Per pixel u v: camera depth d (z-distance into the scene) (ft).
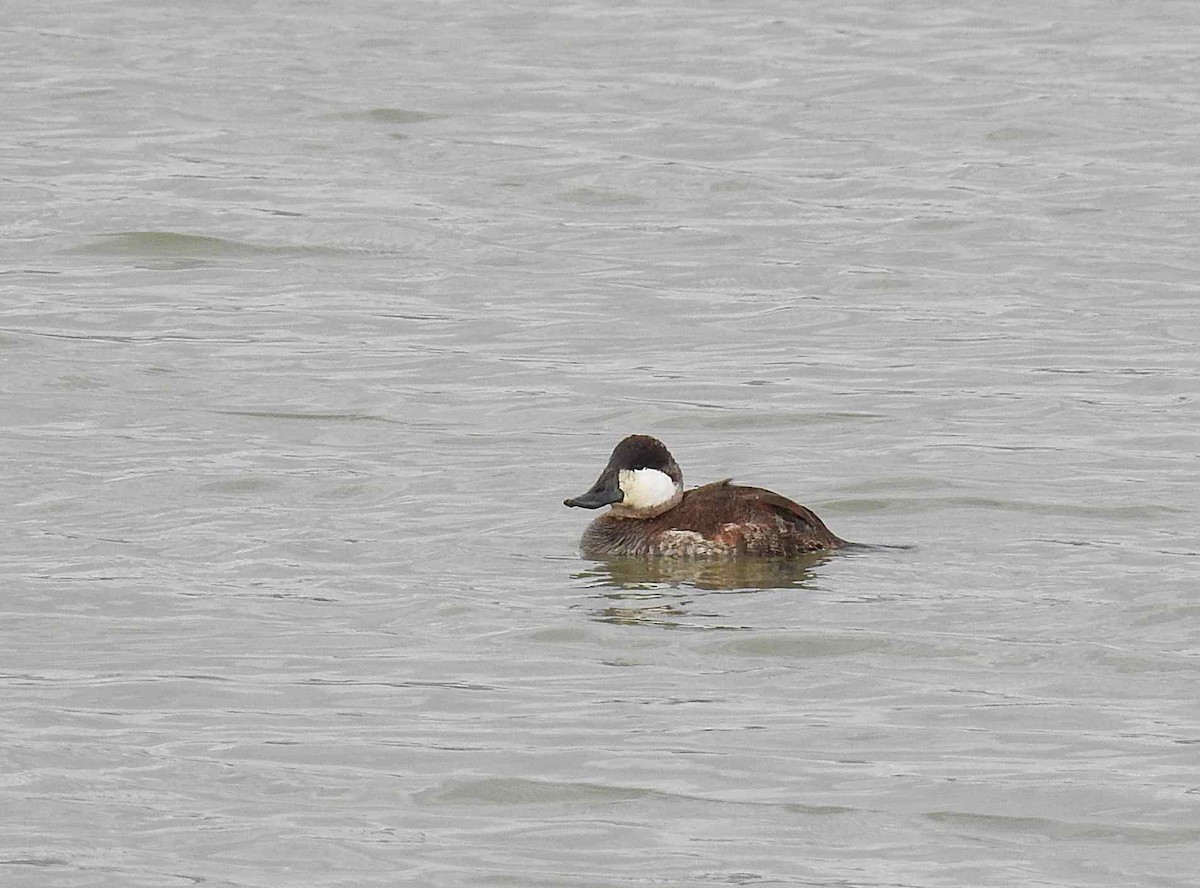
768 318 76.18
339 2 143.95
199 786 34.78
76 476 55.11
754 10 140.97
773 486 54.95
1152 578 45.96
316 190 97.09
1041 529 50.52
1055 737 36.86
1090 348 71.15
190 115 112.68
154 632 42.86
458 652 41.70
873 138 108.17
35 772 35.19
